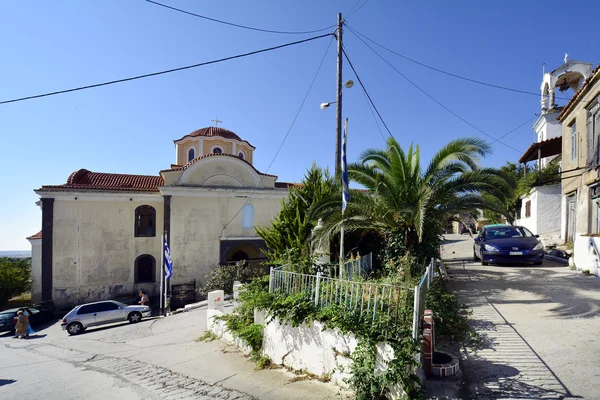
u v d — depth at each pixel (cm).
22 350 1280
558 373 439
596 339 527
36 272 2152
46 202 1930
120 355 950
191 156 2780
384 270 1038
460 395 412
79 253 1984
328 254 1020
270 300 730
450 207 994
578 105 1277
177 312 1769
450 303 716
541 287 845
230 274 1905
